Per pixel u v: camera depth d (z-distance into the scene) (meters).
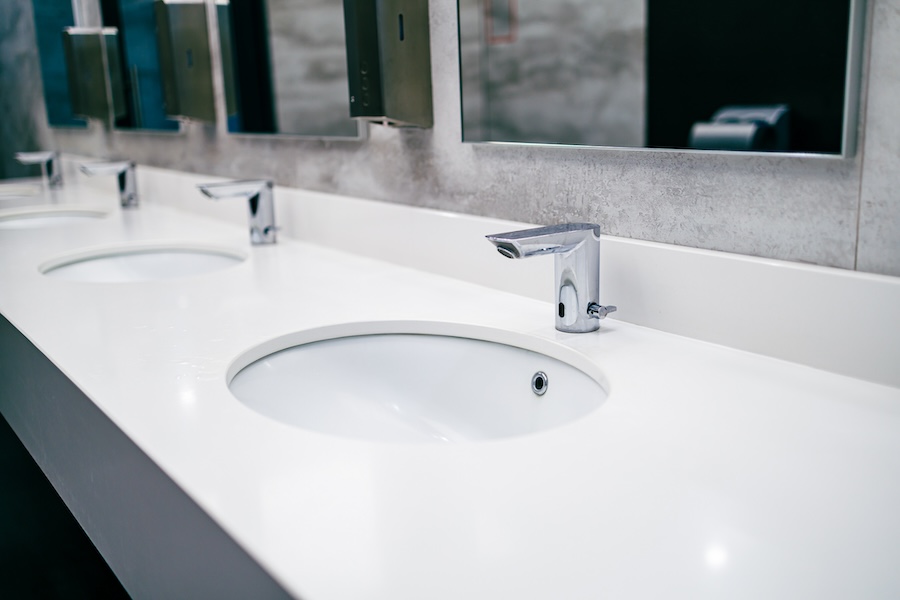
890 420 0.76
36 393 1.10
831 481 0.65
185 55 2.15
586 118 1.09
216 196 1.65
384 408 1.10
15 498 1.80
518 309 1.17
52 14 3.06
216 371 0.94
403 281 1.37
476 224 1.31
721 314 0.98
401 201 1.52
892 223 0.83
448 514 0.60
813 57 0.84
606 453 0.70
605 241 1.10
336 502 0.62
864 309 0.84
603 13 1.04
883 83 0.81
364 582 0.52
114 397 0.86
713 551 0.55
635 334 1.04
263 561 0.54
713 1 0.92
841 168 0.86
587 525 0.58
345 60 1.56
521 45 1.16
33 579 1.68
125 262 1.78
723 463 0.68
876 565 0.53
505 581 0.52
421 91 1.37
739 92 0.91
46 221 2.41
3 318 1.22
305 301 1.25
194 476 0.67
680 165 1.02
